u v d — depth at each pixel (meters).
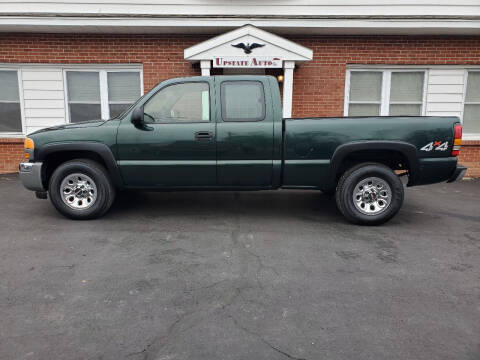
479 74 8.66
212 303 2.93
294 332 2.55
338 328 2.61
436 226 5.00
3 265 3.60
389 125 4.73
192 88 4.89
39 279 3.31
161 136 4.80
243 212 5.58
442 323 2.68
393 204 4.83
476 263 3.77
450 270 3.60
